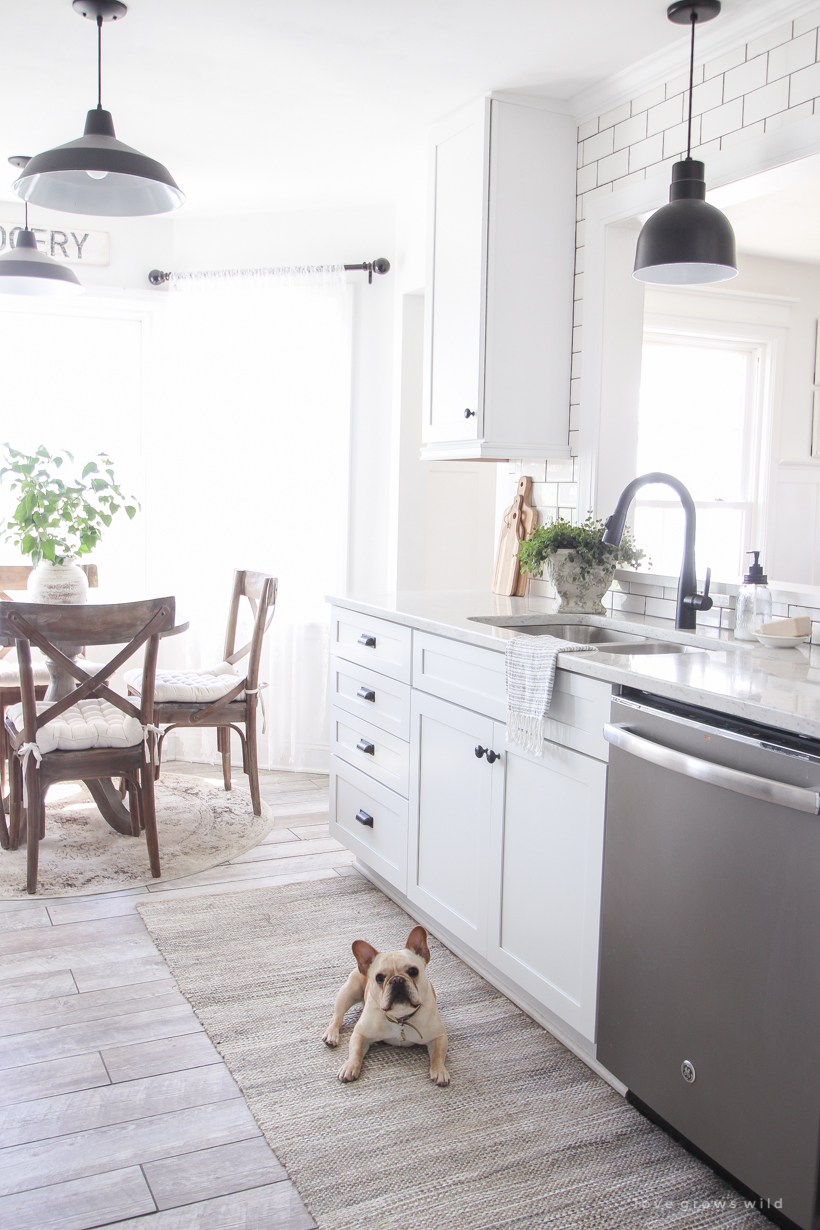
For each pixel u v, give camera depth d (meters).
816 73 2.22
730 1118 1.61
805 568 3.65
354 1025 2.22
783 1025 1.49
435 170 3.24
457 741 2.46
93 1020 2.22
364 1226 1.59
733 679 1.78
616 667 1.88
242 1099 1.94
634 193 2.80
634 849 1.82
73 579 3.34
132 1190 1.67
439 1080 2.00
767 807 1.51
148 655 3.04
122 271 4.38
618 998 1.88
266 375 4.32
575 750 2.00
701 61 2.55
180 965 2.50
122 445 4.55
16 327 4.37
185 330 4.35
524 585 3.21
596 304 3.00
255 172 3.84
